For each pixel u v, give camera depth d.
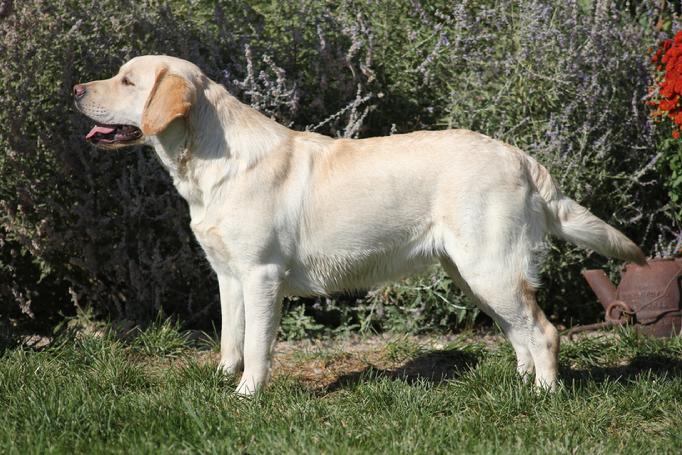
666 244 9.27
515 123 8.99
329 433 5.65
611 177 8.94
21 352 7.23
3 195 8.93
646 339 8.05
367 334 8.89
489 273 6.44
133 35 8.90
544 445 5.50
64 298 9.73
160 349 8.03
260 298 6.54
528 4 8.97
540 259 6.64
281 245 6.57
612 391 6.59
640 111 9.37
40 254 8.91
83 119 8.68
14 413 5.87
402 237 6.64
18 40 8.34
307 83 9.30
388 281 6.91
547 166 8.59
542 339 6.56
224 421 5.74
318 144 6.77
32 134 8.80
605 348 8.03
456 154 6.50
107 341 7.73
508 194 6.42
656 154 9.18
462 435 5.59
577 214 6.69
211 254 6.85
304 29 9.28
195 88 6.55
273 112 8.70
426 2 9.67
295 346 8.62
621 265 9.12
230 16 9.53
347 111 9.32
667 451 5.38
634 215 9.44
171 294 9.31
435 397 6.34
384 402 6.32
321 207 6.57
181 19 9.27
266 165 6.54
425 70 9.12
